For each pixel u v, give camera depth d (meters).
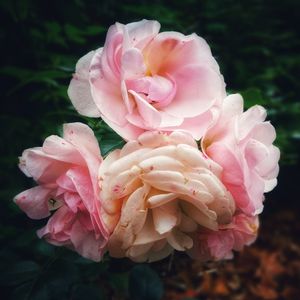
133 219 0.16
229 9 0.62
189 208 0.17
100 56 0.17
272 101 0.54
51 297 0.22
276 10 0.76
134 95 0.16
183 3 0.62
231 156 0.17
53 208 0.19
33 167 0.18
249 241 0.21
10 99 0.43
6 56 0.43
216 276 0.58
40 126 0.36
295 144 0.64
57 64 0.37
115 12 0.52
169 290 0.54
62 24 0.45
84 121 0.26
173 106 0.18
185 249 0.19
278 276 0.64
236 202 0.17
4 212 0.28
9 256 0.24
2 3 0.37
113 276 0.28
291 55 0.70
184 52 0.18
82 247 0.18
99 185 0.16
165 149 0.16
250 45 0.65
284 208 0.78
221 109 0.18
